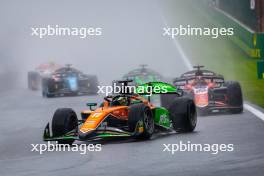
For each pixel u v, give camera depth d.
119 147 46.81
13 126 70.81
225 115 68.88
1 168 40.66
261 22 177.75
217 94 71.44
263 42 66.44
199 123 62.31
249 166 34.91
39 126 69.12
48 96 117.88
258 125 57.28
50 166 39.81
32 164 41.34
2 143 56.12
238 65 153.75
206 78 72.69
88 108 88.81
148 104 54.25
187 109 55.00
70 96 118.44
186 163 37.50
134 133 49.19
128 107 52.25
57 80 117.06
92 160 41.12
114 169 36.94
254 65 150.38
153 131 51.44
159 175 34.03
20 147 52.25
